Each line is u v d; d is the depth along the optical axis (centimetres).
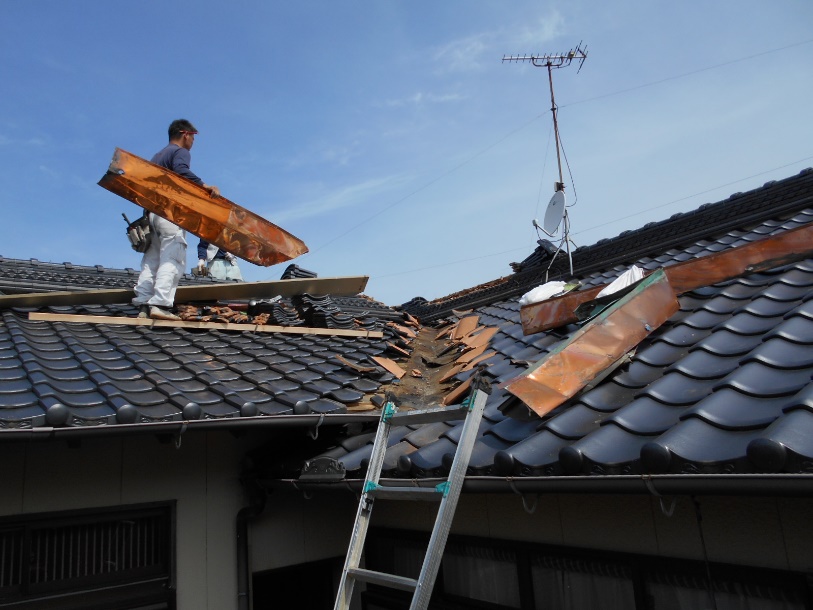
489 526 394
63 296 543
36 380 370
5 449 384
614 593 329
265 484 458
